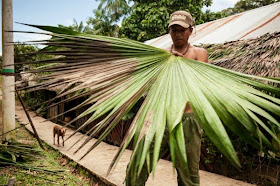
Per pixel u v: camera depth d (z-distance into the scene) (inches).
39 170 182.4
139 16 580.7
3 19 240.2
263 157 169.8
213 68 56.6
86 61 60.2
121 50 60.4
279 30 161.0
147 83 56.1
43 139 286.5
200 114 44.5
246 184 154.6
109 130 50.9
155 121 45.9
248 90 49.2
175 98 48.4
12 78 252.4
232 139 171.5
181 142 40.9
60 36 58.4
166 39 300.8
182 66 57.7
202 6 613.9
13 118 257.6
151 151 75.4
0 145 208.2
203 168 186.7
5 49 243.6
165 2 555.8
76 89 54.9
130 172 77.0
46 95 557.9
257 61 132.0
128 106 52.9
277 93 51.0
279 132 97.3
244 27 206.1
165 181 158.6
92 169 178.5
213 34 223.1
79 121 359.6
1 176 168.2
